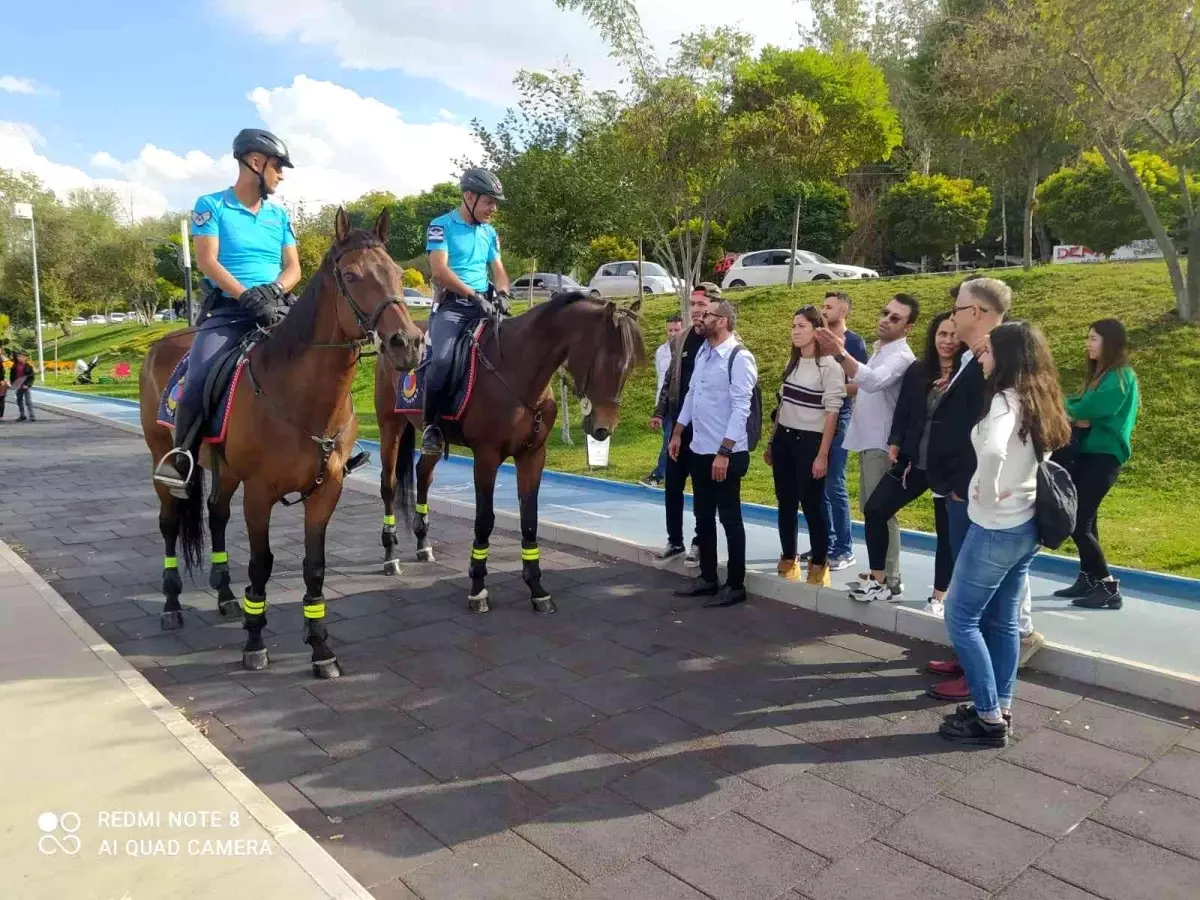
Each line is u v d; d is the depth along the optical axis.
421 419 5.63
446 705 4.14
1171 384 9.55
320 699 4.22
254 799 3.15
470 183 5.71
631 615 5.43
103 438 15.59
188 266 18.05
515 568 6.55
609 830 3.09
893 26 22.88
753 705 4.12
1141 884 2.75
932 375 4.62
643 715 4.02
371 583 6.18
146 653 4.83
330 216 25.75
